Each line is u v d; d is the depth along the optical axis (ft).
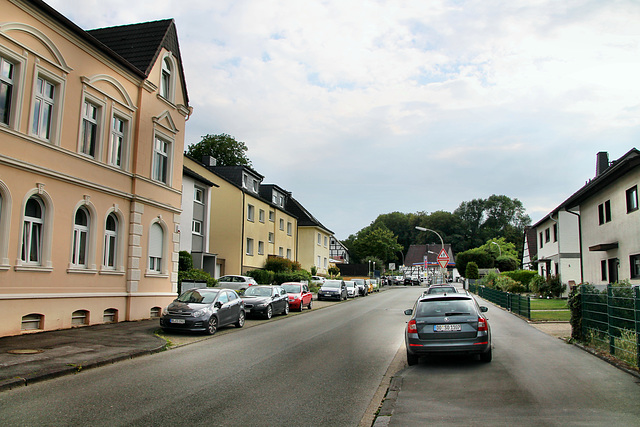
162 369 32.09
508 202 360.07
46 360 32.40
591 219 79.61
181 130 71.00
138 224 59.98
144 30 67.26
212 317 52.26
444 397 24.49
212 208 126.21
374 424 19.92
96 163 52.90
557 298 101.30
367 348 42.37
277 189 158.30
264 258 141.49
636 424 19.33
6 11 41.60
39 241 45.93
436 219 354.74
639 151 67.31
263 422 20.31
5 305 41.32
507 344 42.42
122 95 57.72
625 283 38.91
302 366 33.55
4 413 21.25
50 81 47.29
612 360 33.19
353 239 375.86
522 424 19.57
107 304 54.54
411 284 266.57
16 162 42.19
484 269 236.22
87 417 20.66
